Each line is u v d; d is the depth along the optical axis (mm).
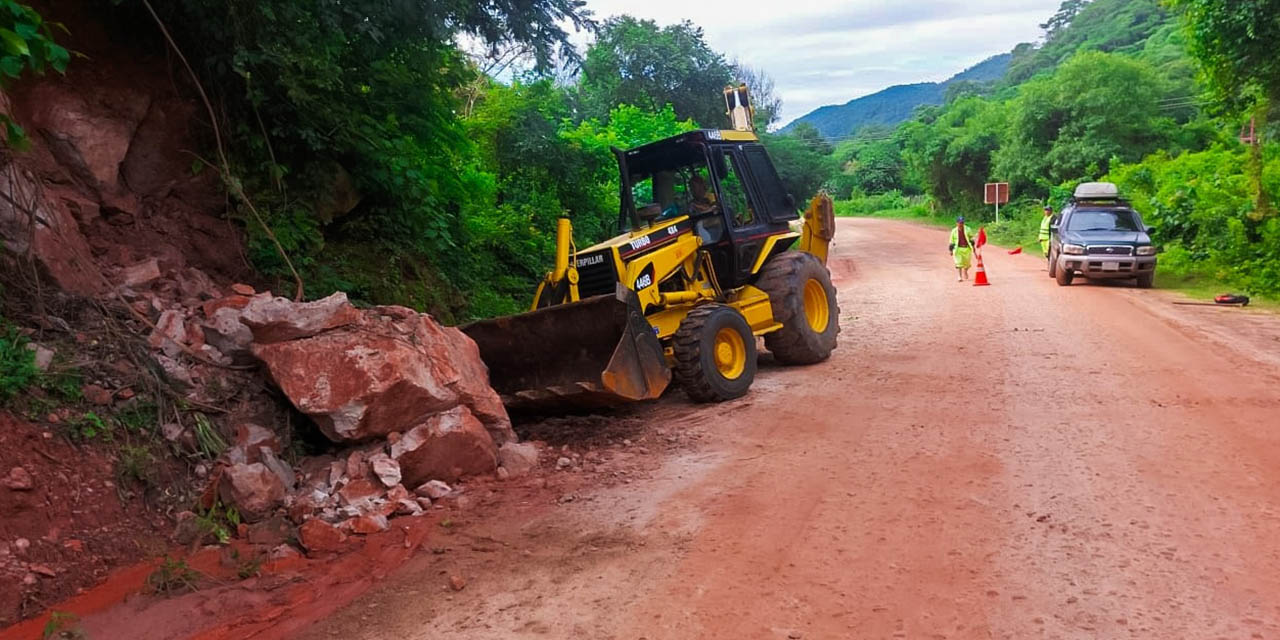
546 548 5137
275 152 8992
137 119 7836
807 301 11227
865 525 5250
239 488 5449
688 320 8945
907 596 4289
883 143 99812
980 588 4332
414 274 10570
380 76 9766
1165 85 47812
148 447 5477
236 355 6477
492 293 12547
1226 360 10117
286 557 5066
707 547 5020
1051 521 5160
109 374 5746
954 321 14117
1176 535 4879
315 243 8984
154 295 7031
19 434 4973
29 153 6902
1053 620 3975
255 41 7867
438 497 6086
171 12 7957
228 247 8273
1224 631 3818
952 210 62500
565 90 29766
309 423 6477
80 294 6312
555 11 10336
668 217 10695
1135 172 28672
